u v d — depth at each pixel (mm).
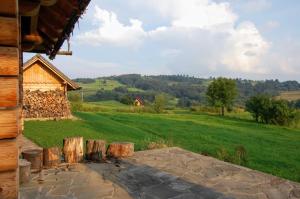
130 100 86812
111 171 9148
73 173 8844
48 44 6250
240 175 8922
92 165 9789
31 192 7246
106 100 108000
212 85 64312
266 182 8305
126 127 32438
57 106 33438
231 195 7277
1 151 2594
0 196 2590
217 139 28938
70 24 4617
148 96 126625
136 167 9656
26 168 7910
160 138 26031
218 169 9523
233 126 43969
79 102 53594
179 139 26891
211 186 7910
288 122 49719
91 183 7973
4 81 2611
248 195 7293
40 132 23969
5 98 2605
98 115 45031
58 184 7852
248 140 30359
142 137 25844
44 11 4531
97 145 10422
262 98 52688
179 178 8547
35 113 32312
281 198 7129
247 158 19016
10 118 2619
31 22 4570
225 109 67125
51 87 33375
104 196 7059
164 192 7426
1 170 2594
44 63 32531
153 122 40531
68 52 6656
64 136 22547
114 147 10953
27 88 32156
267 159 20391
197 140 27094
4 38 2609
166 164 10039
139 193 7328
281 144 29234
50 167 9453
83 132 25484
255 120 55000
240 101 103750
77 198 6898
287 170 17031
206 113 65125
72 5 3945
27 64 31594
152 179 8430
